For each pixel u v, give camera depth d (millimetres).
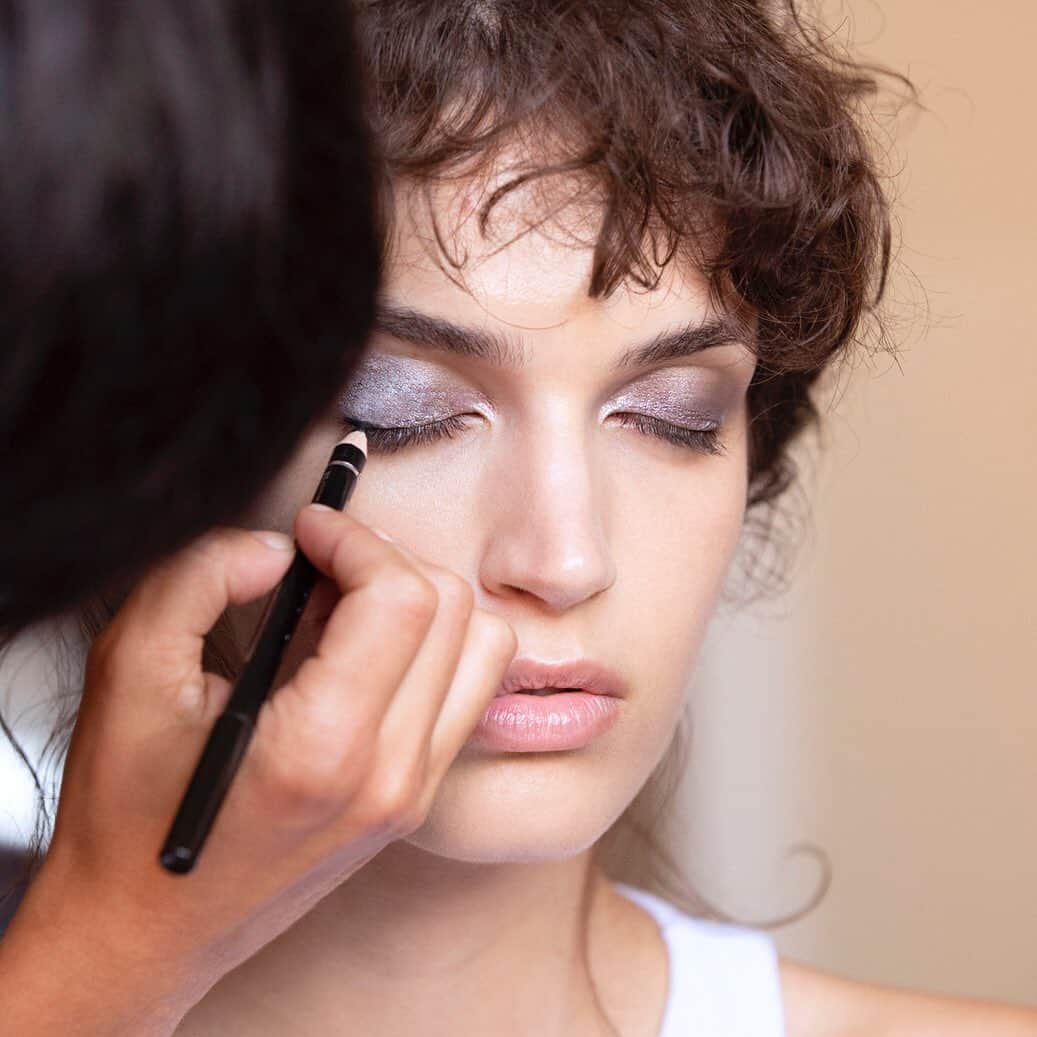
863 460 2783
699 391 1238
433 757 1021
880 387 2752
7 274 654
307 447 1162
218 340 715
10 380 673
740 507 1325
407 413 1157
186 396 722
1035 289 2676
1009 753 2793
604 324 1145
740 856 2916
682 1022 1541
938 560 2785
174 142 667
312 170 732
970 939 2848
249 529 1175
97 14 650
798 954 2916
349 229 766
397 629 939
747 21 1342
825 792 2893
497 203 1119
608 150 1129
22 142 644
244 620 1256
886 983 2891
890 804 2867
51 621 846
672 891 2176
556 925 1411
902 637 2822
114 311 677
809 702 2877
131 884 999
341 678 931
